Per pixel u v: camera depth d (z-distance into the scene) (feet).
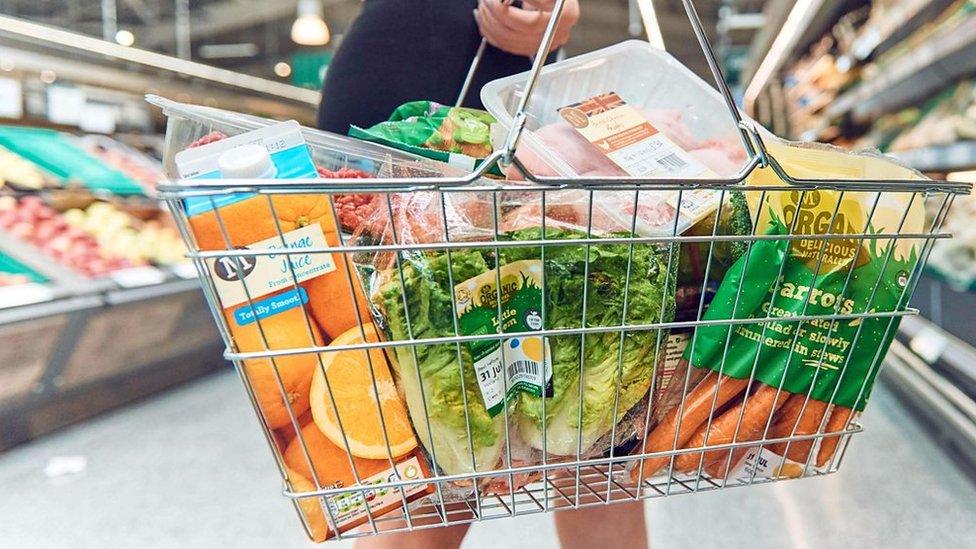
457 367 1.62
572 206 1.80
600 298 1.67
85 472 7.30
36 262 9.40
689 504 6.00
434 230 1.66
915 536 5.52
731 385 1.80
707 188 1.49
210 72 14.53
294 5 18.85
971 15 10.69
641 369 1.73
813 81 21.40
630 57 2.71
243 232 1.55
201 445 8.00
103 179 12.16
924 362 8.73
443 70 3.72
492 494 1.91
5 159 11.03
